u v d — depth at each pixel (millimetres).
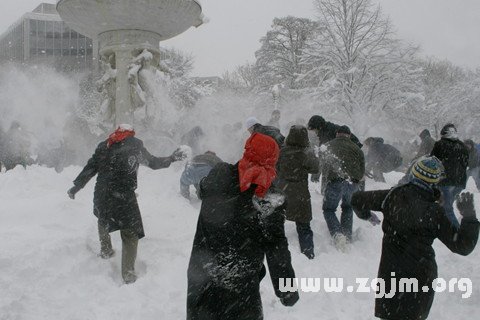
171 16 10766
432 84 43375
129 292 5090
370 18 30703
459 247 3611
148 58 11398
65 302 4777
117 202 5352
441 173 3824
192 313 3150
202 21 11734
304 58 32812
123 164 5387
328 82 30625
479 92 34406
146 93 11492
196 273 3180
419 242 3758
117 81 11492
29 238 5891
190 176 8094
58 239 5910
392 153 12070
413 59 30859
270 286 5352
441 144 7801
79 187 5633
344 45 31078
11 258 5137
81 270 5492
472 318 4988
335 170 7227
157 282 5398
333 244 7234
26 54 77188
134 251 5402
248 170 3121
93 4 10258
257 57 43531
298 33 41531
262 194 3123
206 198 3264
